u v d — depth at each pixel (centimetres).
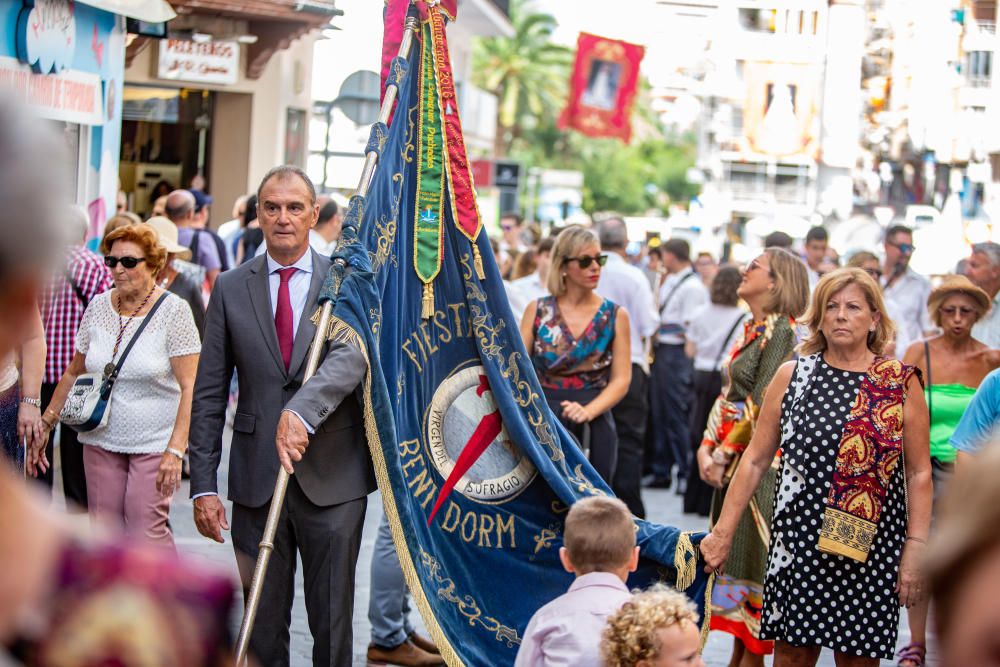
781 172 5253
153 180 2088
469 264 608
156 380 708
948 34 3294
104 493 712
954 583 139
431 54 629
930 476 557
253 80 2083
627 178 9525
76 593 150
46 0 1095
